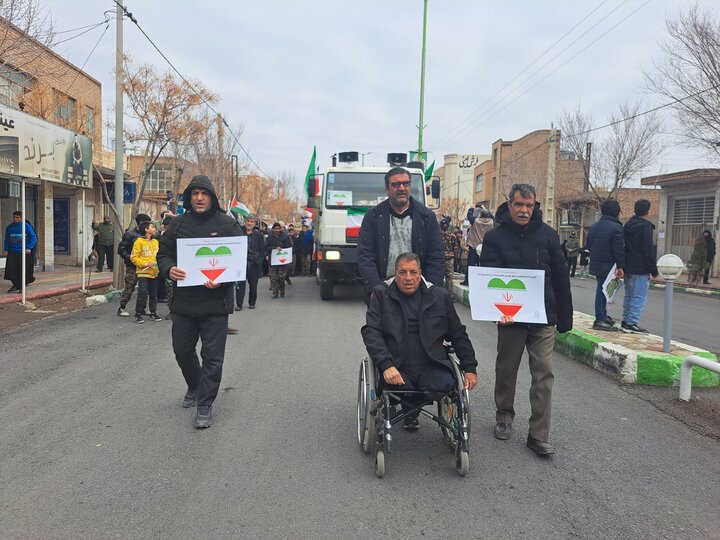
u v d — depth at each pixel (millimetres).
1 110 10055
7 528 3080
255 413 5086
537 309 4219
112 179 21516
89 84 20109
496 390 4594
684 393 5598
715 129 16453
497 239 4430
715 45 16047
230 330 9000
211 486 3633
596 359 6785
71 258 21328
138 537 3021
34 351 7359
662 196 26406
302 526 3166
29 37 11094
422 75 23766
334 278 12953
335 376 6355
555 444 4484
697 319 11586
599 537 3109
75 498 3436
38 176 11180
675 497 3600
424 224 4797
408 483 3746
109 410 5078
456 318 4215
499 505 3465
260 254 11719
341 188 11844
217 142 32031
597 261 7828
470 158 66938
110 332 8750
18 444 4270
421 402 4129
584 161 28438
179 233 4855
